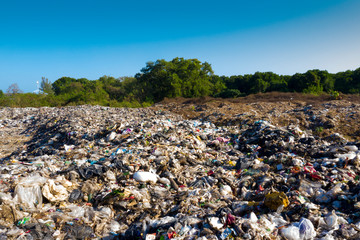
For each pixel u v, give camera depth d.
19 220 4.61
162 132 12.20
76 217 5.09
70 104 34.69
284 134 10.77
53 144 13.80
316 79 47.47
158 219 4.85
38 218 4.79
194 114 22.69
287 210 4.85
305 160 8.17
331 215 4.41
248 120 17.16
